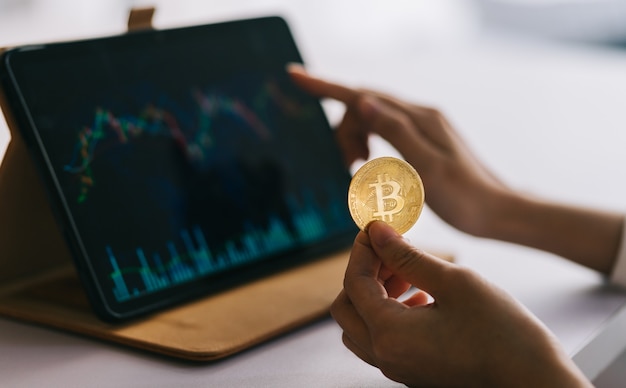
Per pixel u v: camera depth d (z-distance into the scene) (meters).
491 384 0.53
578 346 0.67
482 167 0.98
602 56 2.73
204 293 0.77
